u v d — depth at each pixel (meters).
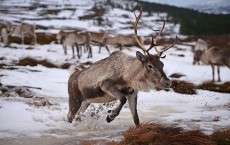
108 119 9.74
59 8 140.50
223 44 64.50
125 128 10.42
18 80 18.33
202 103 15.59
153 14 160.25
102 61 10.36
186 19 141.12
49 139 8.89
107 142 8.61
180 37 87.50
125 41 35.91
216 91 20.20
